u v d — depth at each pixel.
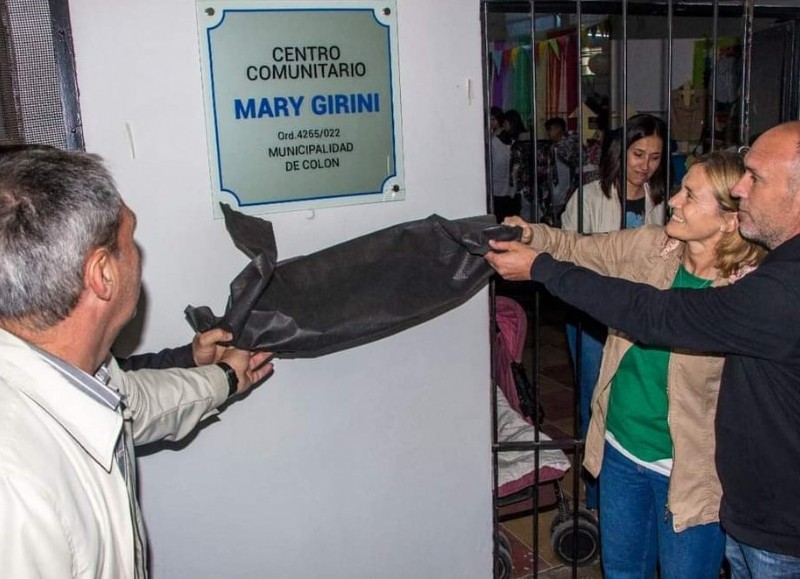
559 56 6.12
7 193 1.07
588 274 1.81
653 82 6.10
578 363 2.54
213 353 1.90
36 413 1.06
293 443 2.21
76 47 1.82
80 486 1.08
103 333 1.21
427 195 2.19
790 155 1.58
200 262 2.01
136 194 1.92
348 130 2.07
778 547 1.75
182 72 1.91
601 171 3.15
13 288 1.07
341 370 2.21
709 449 1.94
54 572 1.00
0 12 1.75
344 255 2.03
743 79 2.34
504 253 1.95
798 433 1.68
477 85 2.18
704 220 1.80
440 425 2.36
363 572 2.37
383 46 2.06
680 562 2.03
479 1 2.14
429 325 2.28
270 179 2.02
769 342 1.59
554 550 2.92
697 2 2.52
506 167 4.98
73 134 1.85
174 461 2.11
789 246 1.62
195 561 2.18
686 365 1.89
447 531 2.45
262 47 1.95
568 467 2.81
